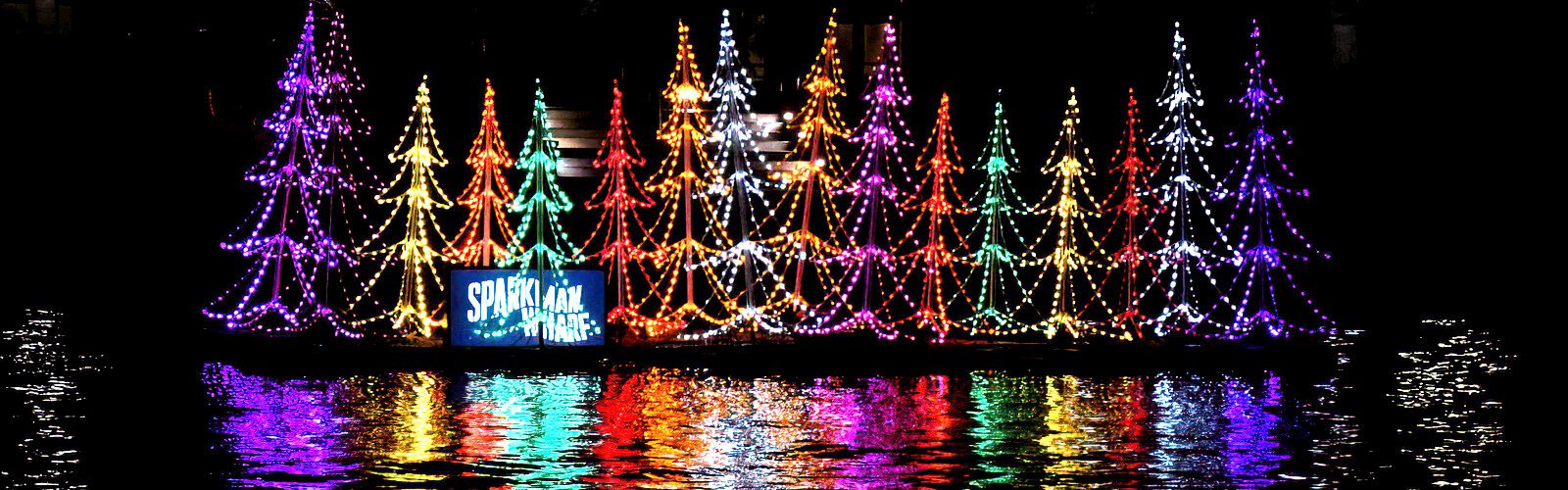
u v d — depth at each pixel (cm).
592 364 1571
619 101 1878
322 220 2103
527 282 1573
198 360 1543
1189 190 1998
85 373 1380
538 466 893
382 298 2102
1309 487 844
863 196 2123
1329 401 1265
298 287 2098
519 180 2100
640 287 2105
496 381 1403
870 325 1844
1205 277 2177
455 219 2091
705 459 927
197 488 810
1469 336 1941
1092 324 2045
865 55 2162
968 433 1048
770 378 1457
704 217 2091
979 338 1894
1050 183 2177
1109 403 1248
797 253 1950
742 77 2139
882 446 986
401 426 1056
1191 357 1628
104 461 890
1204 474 882
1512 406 1213
